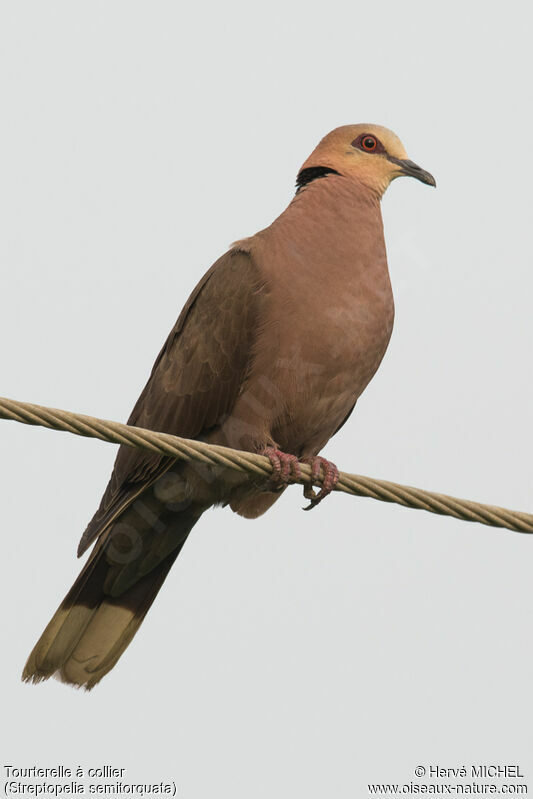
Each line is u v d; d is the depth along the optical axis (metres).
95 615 11.46
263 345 10.66
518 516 9.23
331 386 10.71
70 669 11.35
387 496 9.24
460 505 9.23
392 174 11.56
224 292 10.91
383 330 10.82
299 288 10.58
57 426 8.25
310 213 10.95
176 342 11.36
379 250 10.99
